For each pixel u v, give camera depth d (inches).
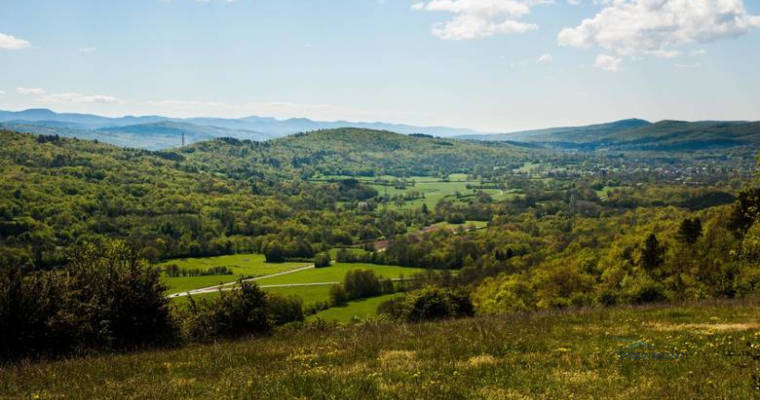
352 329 956.6
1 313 705.6
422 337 724.7
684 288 1961.1
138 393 457.4
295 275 4948.3
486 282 4133.9
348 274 4138.8
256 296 1048.2
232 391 450.3
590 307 1079.6
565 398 389.4
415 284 4426.7
